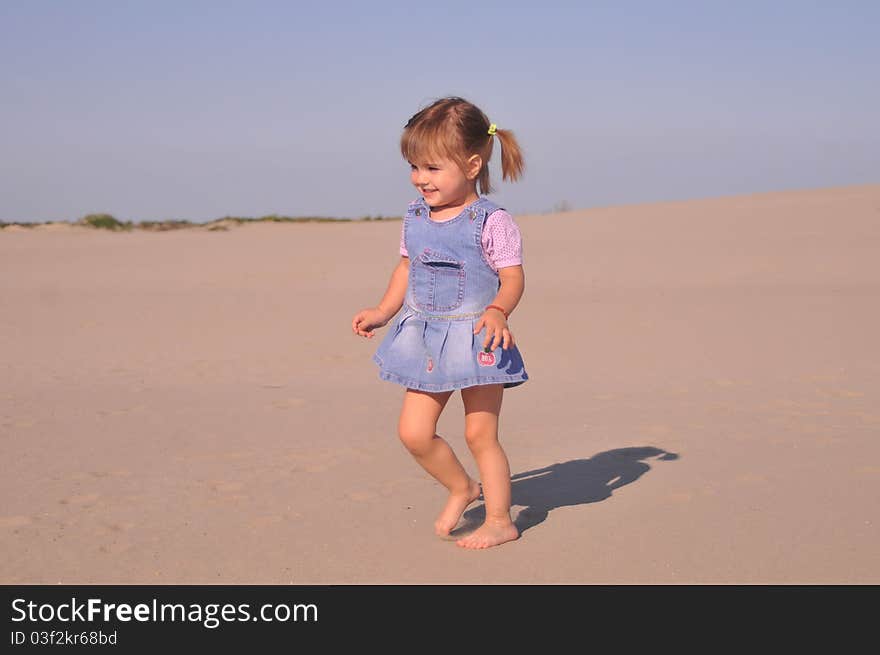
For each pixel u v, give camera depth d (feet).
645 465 16.43
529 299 42.57
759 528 12.79
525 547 12.30
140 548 12.23
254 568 11.60
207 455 17.16
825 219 65.77
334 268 56.08
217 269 56.75
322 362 29.30
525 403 22.58
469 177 12.66
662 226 69.36
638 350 30.42
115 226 92.63
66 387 24.72
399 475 15.87
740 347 30.45
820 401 21.99
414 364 12.51
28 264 60.75
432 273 12.65
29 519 13.32
